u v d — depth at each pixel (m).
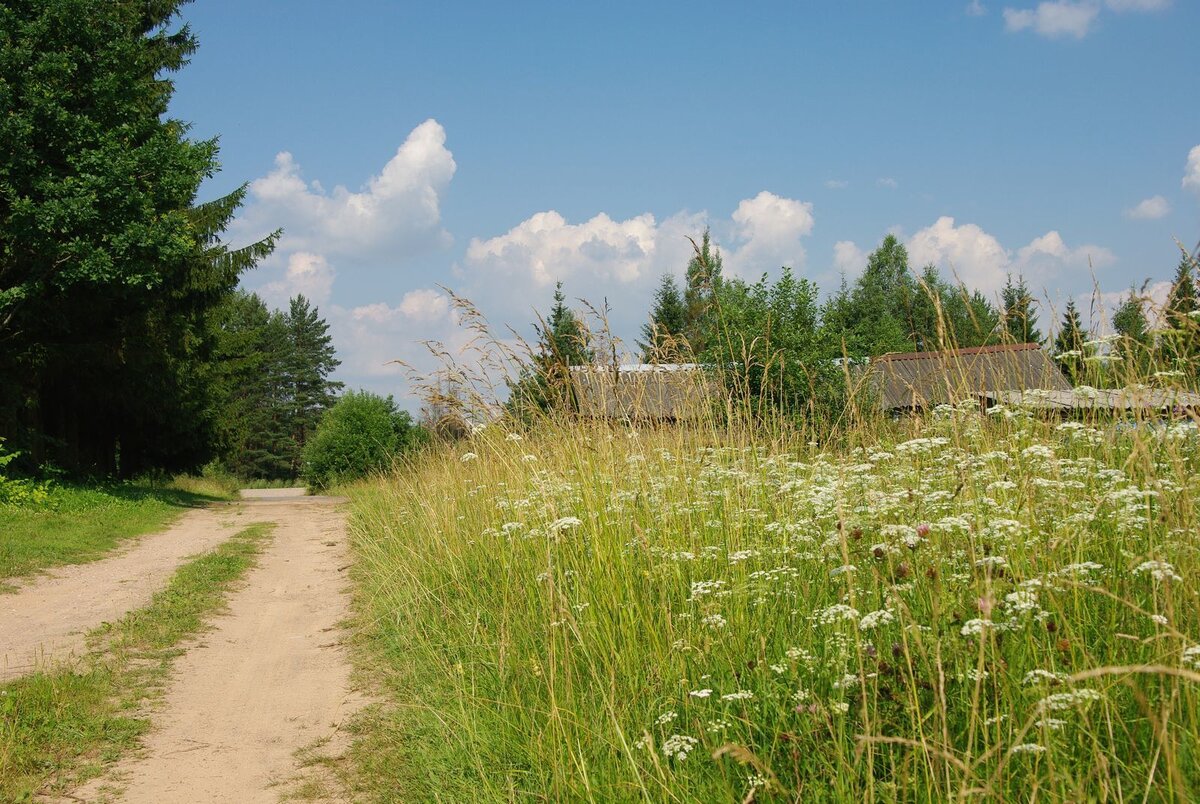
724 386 7.48
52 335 21.94
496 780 4.38
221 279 26.41
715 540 5.86
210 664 7.12
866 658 3.59
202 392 32.19
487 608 6.89
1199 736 2.83
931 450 5.55
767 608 4.71
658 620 5.02
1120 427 4.79
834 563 4.69
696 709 4.07
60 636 7.87
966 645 3.45
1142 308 4.13
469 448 10.32
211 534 16.14
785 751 3.60
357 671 6.77
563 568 6.36
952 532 4.05
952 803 2.87
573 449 7.59
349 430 35.22
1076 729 3.10
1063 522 3.94
